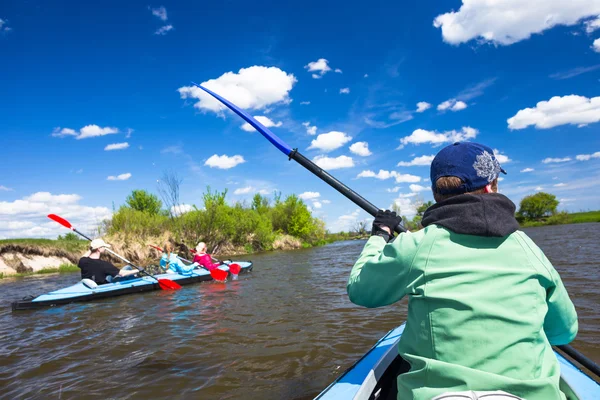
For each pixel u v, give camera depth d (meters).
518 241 1.15
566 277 6.55
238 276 10.04
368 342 3.86
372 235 1.54
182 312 5.78
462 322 1.07
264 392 2.87
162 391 2.97
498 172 1.28
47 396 3.00
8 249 15.27
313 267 11.69
